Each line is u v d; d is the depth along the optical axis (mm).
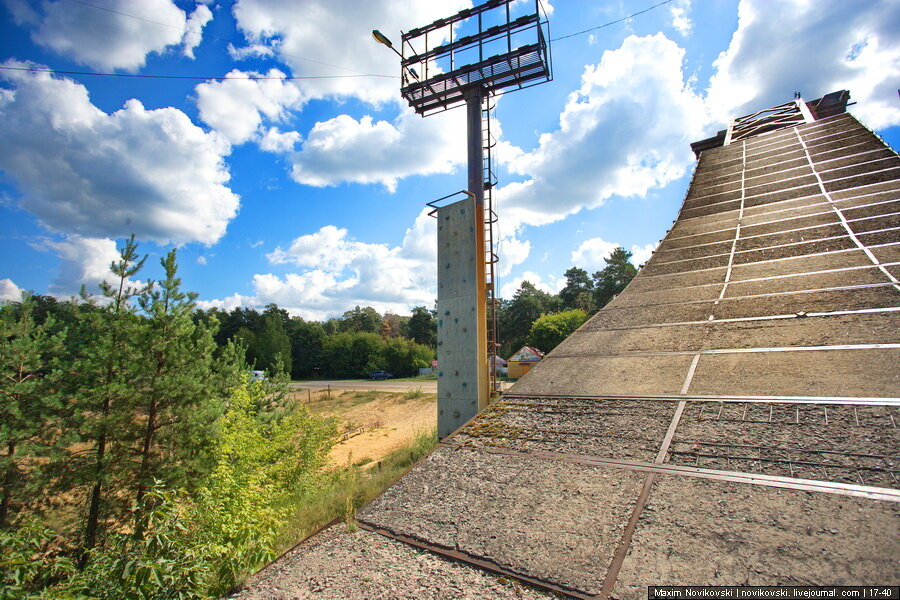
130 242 11047
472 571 2986
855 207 10547
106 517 9922
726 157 19234
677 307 8469
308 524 6965
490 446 4973
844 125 17594
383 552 3346
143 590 3473
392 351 75812
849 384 4695
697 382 5562
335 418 14922
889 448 3557
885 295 6699
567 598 2613
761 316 7141
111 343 10312
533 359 46562
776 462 3658
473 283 10625
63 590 3355
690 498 3383
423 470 4641
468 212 10945
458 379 10555
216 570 4129
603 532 3158
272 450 11164
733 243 10891
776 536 2844
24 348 9914
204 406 10859
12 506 9281
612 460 4156
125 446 10336
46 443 9812
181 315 11055
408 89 13328
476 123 12539
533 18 11820
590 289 80562
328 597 2873
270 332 73375
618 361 6859
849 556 2588
